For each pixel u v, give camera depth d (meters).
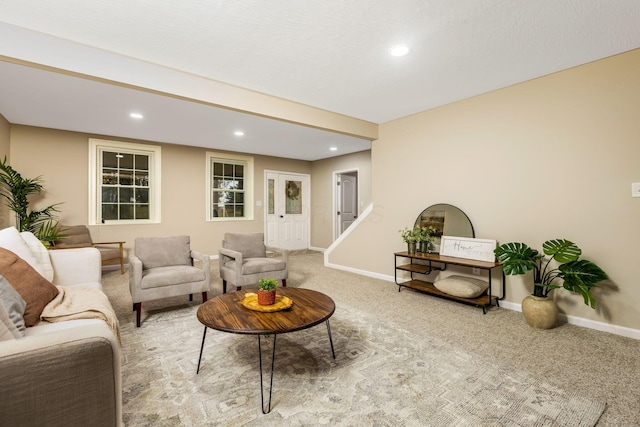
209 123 4.25
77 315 1.61
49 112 3.78
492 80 2.95
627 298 2.44
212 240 6.02
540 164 2.89
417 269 3.68
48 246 3.90
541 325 2.55
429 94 3.31
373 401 1.60
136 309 2.62
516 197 3.05
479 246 3.25
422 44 2.31
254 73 2.80
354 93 3.27
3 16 1.97
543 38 2.23
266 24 2.06
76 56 2.28
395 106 3.70
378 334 2.45
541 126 2.88
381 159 4.39
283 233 7.11
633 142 2.41
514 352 2.15
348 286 3.99
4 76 2.79
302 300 2.17
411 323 2.69
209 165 6.00
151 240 3.14
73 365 0.73
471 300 3.01
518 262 2.62
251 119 4.08
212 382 1.77
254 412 1.51
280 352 2.14
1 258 1.62
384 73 2.80
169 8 1.89
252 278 3.43
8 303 1.33
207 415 1.49
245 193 6.60
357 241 4.80
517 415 1.49
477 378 1.82
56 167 4.55
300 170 7.38
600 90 2.55
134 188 5.25
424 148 3.86
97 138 4.86
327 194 7.19
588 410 1.53
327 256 5.34
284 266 3.67
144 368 1.92
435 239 3.70
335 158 6.97
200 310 1.93
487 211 3.27
